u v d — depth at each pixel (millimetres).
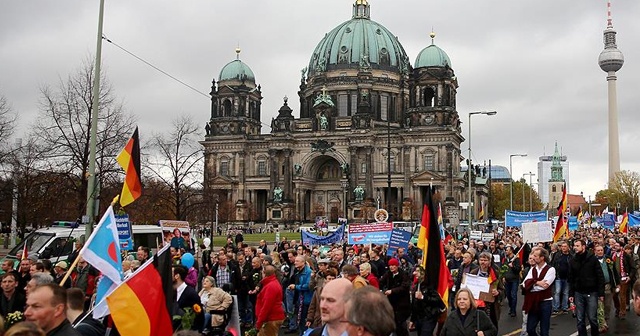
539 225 33312
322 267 27562
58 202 61781
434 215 18344
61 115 54719
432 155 169125
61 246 41125
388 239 43500
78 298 12992
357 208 170250
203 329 18531
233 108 188125
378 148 175875
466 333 15672
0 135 59906
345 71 194000
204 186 91938
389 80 194750
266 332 20703
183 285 17734
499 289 23016
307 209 188125
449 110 169875
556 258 33219
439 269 18094
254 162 186000
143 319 12203
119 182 57125
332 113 185250
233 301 19219
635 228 89062
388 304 8375
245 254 34312
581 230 83312
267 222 178000
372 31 199750
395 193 175500
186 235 52000
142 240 48750
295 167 181250
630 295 36688
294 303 29484
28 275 21922
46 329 10406
